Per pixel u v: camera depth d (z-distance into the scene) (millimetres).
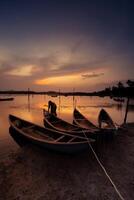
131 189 4062
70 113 20219
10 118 9648
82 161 5625
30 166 5324
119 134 8812
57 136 6980
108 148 6820
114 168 5145
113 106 31750
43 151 6477
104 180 4473
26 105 33094
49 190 4062
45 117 10906
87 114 18734
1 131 10312
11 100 56000
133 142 7594
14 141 8172
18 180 4539
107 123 8672
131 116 17594
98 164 5402
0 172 4980
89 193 3924
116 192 3947
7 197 3838
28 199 3754
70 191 4008
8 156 6172
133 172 4910
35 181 4473
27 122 8781
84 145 5645
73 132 7316
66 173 4848
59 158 5855
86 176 4676
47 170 5051
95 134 6844
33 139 6480
